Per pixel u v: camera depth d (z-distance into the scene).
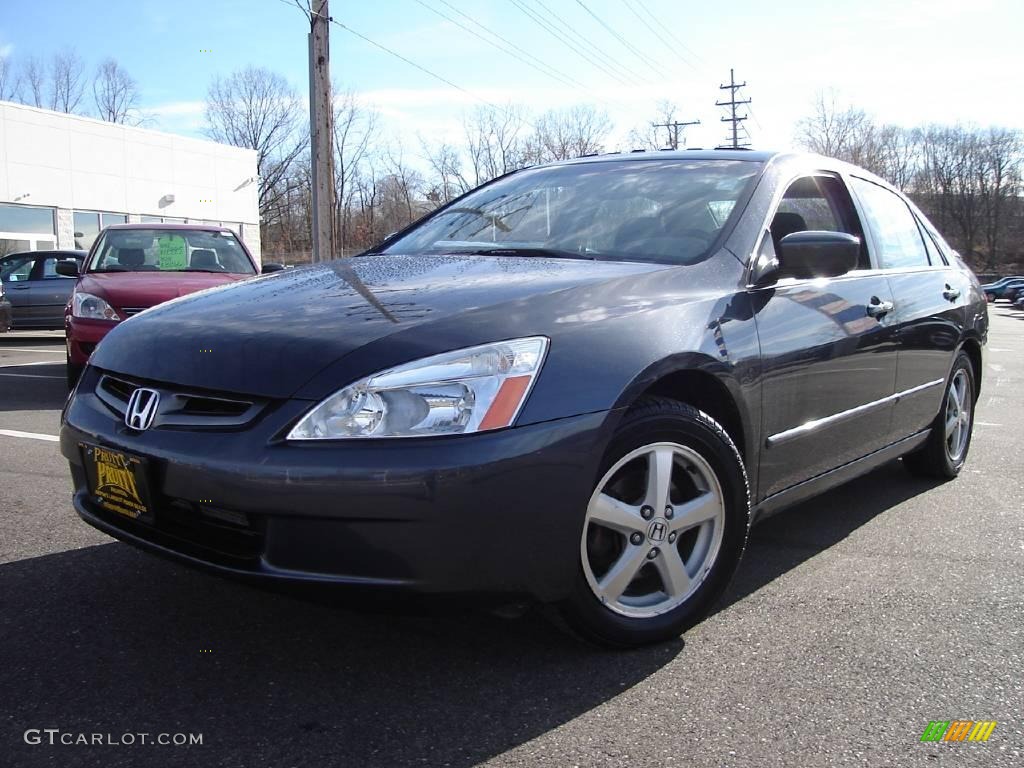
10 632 2.60
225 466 2.11
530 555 2.15
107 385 2.60
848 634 2.67
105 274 7.28
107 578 3.03
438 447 2.04
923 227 4.48
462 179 44.97
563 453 2.17
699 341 2.55
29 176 20.70
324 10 13.78
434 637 2.59
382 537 2.04
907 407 3.84
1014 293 50.72
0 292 11.26
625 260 2.91
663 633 2.54
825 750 2.03
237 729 2.09
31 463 4.74
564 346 2.28
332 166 14.20
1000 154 80.31
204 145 26.45
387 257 3.29
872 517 3.94
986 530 3.76
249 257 8.12
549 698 2.25
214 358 2.31
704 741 2.06
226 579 2.18
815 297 3.13
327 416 2.08
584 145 45.16
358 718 2.14
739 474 2.67
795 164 3.47
